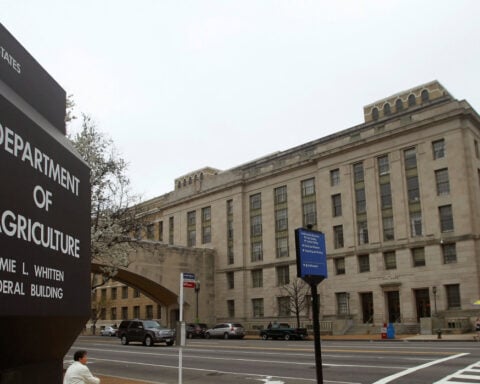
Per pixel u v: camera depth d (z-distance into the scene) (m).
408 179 46.34
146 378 15.56
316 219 53.53
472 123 44.94
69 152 5.55
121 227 19.69
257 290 58.00
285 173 57.62
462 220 42.00
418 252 44.66
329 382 13.48
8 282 3.90
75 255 5.46
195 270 60.56
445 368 15.46
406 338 35.81
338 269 50.31
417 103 54.66
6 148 4.06
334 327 46.12
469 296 40.41
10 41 4.69
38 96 5.30
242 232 60.62
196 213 67.81
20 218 4.20
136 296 75.38
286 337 40.91
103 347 31.33
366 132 50.25
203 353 24.19
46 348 5.02
